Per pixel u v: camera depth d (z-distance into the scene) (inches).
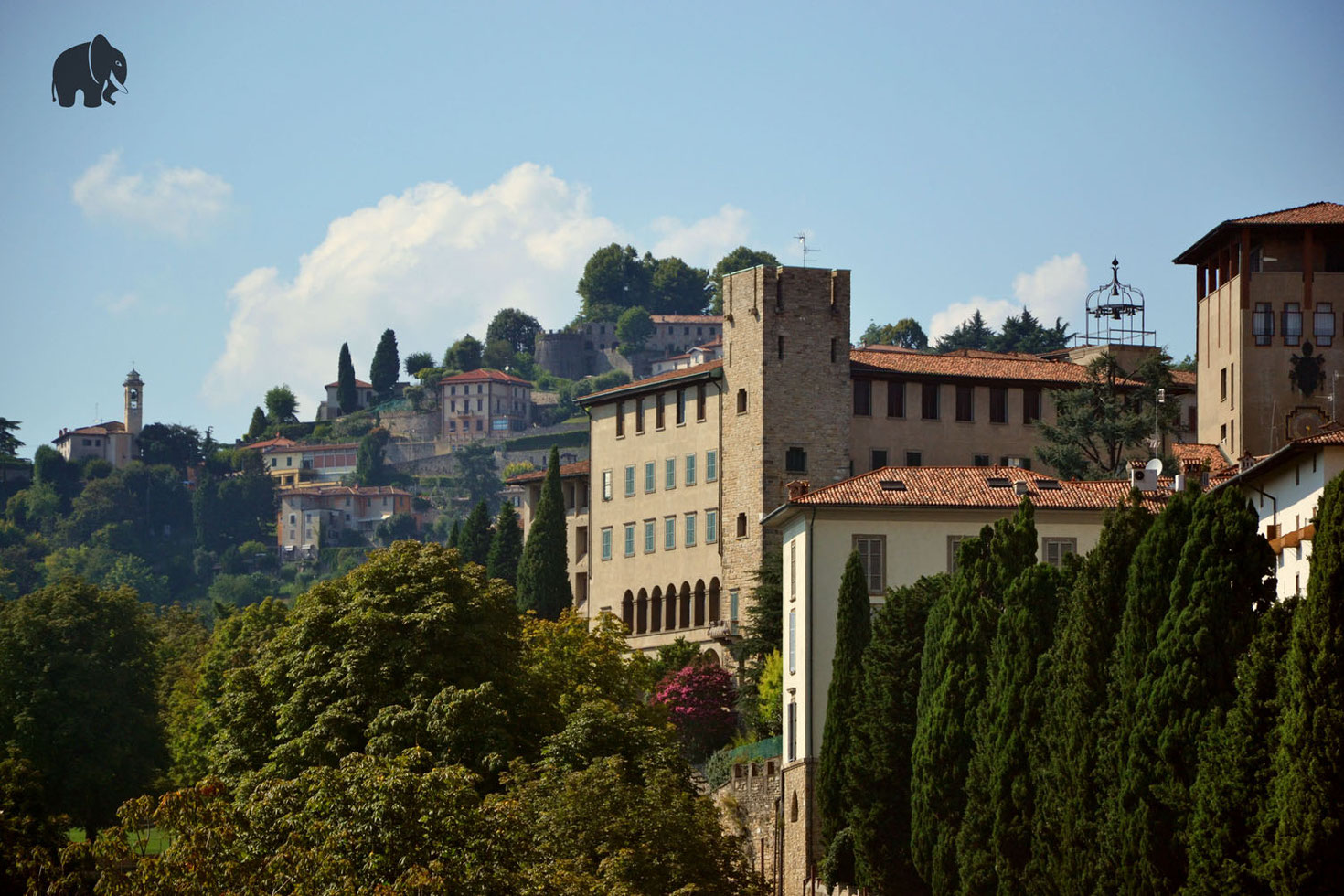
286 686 4466.0
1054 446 7416.3
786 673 5753.0
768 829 5767.7
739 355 7687.0
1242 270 6943.9
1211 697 3393.2
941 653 4407.0
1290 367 6919.3
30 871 3270.2
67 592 6796.3
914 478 5684.1
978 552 4485.7
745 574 7573.8
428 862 2780.5
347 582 4618.6
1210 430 7258.9
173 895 2687.0
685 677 7012.8
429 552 4584.2
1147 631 3533.5
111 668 6658.5
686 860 3676.2
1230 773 3216.0
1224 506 3491.6
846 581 5241.1
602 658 5388.8
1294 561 4178.2
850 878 5044.3
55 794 6446.9
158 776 6692.9
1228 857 3193.9
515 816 2970.0
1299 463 4234.7
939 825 4330.7
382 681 4315.9
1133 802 3427.7
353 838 2797.7
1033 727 3966.5
